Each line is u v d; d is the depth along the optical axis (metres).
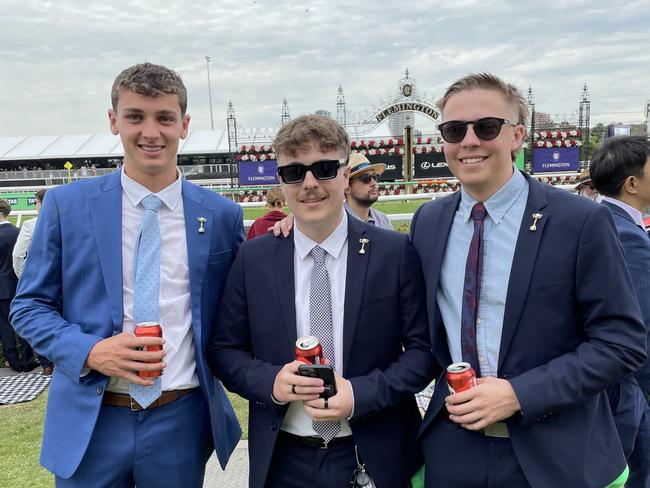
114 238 1.86
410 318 1.83
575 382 1.48
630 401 2.07
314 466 1.76
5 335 5.42
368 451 1.73
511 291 1.57
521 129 1.72
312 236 1.82
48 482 3.11
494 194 1.66
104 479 1.85
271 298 1.82
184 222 1.97
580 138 16.47
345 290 1.78
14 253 5.07
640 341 1.52
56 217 1.89
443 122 1.70
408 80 18.69
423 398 2.93
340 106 21.77
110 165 35.38
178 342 1.89
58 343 1.75
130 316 1.84
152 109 1.80
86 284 1.85
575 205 1.57
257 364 1.80
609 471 1.61
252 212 12.03
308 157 1.70
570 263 1.53
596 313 1.52
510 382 1.52
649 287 1.96
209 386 1.95
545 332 1.56
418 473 1.91
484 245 1.66
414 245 1.89
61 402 1.86
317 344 1.60
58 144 37.78
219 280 2.04
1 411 4.31
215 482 3.02
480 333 1.64
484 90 1.61
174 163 1.96
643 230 2.19
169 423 1.88
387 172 16.58
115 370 1.67
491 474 1.63
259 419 1.82
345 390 1.62
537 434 1.55
